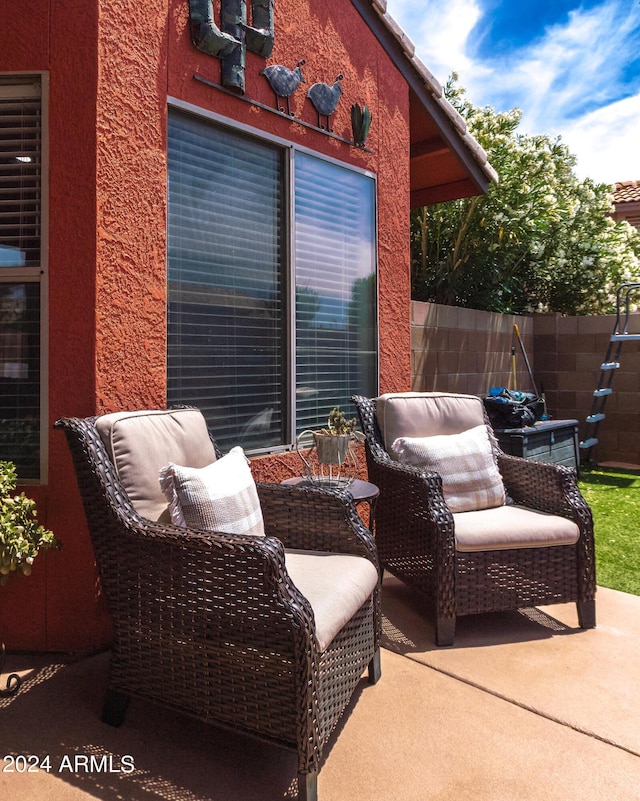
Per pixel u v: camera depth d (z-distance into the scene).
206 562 1.88
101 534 2.08
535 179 7.48
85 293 2.51
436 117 4.54
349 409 3.91
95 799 1.76
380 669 2.46
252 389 3.30
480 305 7.61
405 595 3.39
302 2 3.48
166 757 1.96
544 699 2.30
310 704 1.72
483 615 3.12
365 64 3.96
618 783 1.84
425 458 3.18
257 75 3.24
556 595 2.90
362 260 4.01
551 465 3.10
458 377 5.94
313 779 1.72
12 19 2.54
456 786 1.83
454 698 2.31
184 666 1.93
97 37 2.50
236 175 3.20
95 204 2.50
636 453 6.86
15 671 2.45
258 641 1.79
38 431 2.60
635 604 3.20
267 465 3.29
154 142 2.72
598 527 4.50
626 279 8.09
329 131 3.68
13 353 2.61
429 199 5.50
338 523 2.41
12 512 2.15
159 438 2.34
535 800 1.77
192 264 2.98
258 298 3.33
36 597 2.57
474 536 2.77
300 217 3.54
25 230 2.61
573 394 7.15
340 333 3.84
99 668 2.48
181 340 2.94
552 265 7.89
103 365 2.53
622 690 2.37
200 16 2.88
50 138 2.53
